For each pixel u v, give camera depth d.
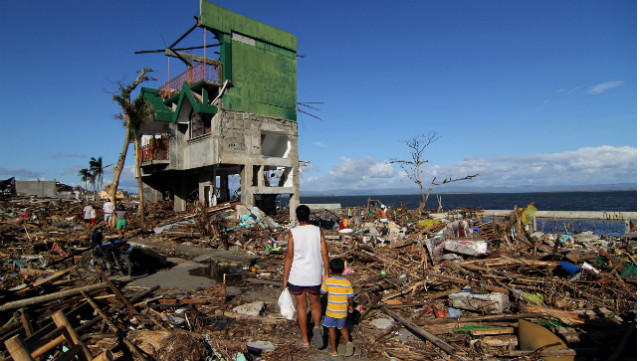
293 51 24.06
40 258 11.34
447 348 4.80
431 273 7.85
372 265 9.70
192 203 25.11
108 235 16.70
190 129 23.31
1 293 6.55
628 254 9.66
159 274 9.84
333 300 4.68
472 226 14.43
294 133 23.62
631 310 5.80
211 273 9.95
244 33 21.52
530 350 4.79
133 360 4.49
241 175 21.56
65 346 4.72
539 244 11.09
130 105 21.22
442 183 23.34
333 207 46.03
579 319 5.51
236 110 21.09
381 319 6.07
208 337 5.13
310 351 4.91
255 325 5.84
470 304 6.24
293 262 4.88
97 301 6.51
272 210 25.95
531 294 6.70
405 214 23.34
